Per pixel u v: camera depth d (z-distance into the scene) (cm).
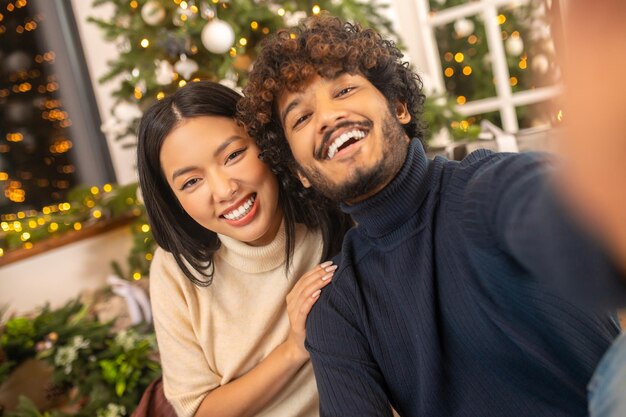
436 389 81
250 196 108
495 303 73
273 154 97
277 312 121
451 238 78
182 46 228
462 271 76
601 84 37
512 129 320
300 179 98
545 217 49
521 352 74
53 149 357
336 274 94
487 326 76
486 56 343
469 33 333
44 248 298
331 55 81
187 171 106
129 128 268
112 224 323
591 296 47
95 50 360
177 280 124
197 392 120
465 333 79
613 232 39
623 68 36
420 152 85
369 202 84
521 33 311
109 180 377
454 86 363
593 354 71
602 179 37
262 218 109
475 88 354
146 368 189
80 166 369
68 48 362
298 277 121
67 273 312
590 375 71
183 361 122
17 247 295
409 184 83
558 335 70
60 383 195
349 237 98
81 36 362
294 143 84
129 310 228
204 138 104
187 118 105
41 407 194
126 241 336
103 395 182
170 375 124
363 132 80
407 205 83
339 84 81
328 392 88
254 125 95
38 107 351
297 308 101
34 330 205
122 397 181
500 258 66
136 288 229
